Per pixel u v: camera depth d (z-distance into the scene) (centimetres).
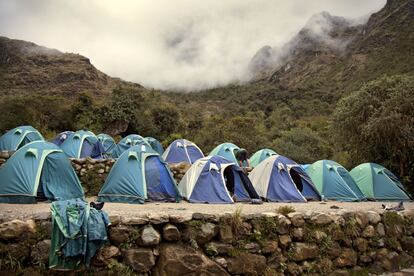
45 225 537
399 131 1566
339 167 1347
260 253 629
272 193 1145
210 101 12838
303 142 3072
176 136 3372
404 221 883
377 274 746
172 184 1056
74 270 516
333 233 729
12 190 891
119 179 1002
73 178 986
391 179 1418
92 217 542
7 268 501
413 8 13038
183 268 554
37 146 983
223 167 1095
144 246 557
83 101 3744
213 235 602
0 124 2955
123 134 3528
